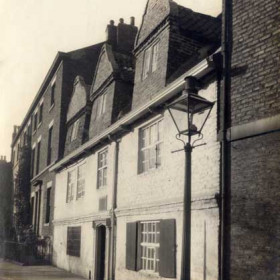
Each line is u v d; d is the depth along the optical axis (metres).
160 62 10.70
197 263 8.14
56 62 20.61
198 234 8.20
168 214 9.49
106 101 14.51
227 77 7.96
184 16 10.67
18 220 24.44
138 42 12.34
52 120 21.20
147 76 11.46
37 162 24.44
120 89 13.98
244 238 7.12
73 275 15.25
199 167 8.48
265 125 6.96
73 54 20.27
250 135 7.23
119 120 12.08
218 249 7.53
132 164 11.80
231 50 7.99
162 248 9.46
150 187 10.59
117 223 12.37
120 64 14.52
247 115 7.43
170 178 9.67
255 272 6.82
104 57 15.37
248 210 7.12
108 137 13.25
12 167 28.67
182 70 10.09
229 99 7.87
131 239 11.13
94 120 15.64
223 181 7.64
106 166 13.88
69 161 17.52
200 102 6.29
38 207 22.73
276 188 6.68
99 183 14.44
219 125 8.03
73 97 18.95
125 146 12.42
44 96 23.80
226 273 7.36
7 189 26.97
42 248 19.94
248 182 7.20
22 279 14.17
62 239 17.77
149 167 11.06
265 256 6.70
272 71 7.07
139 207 10.90
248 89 7.48
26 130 28.39
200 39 10.77
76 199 16.55
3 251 22.58
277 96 6.92
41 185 22.78
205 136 8.38
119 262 11.94
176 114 9.62
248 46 7.62
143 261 10.74
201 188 8.32
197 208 8.27
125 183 12.13
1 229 24.55
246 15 7.76
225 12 8.18
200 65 8.22
